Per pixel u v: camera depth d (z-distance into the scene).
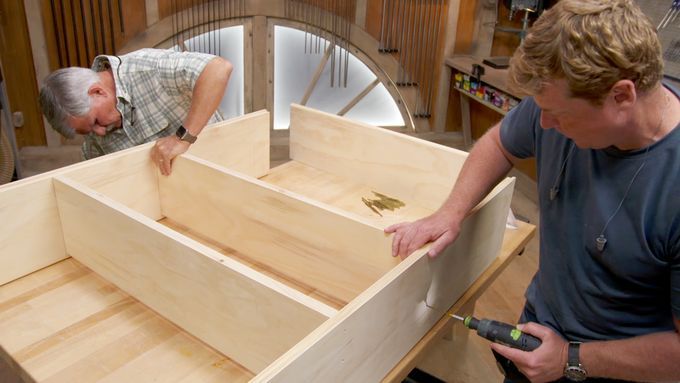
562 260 1.13
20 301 1.32
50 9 3.59
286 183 1.96
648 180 0.92
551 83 0.84
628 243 0.97
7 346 1.16
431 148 1.75
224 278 1.08
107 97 1.71
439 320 1.32
